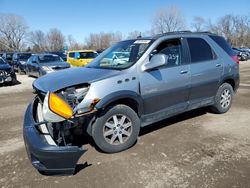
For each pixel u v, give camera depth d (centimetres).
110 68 440
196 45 525
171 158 392
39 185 333
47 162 324
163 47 465
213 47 559
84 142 454
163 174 349
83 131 401
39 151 321
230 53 600
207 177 338
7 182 342
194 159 386
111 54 494
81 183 334
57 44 9025
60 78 407
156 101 452
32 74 1603
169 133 491
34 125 346
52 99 324
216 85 566
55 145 326
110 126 404
